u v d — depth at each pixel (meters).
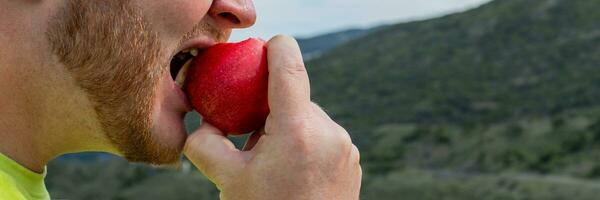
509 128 112.06
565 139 101.44
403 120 128.25
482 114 122.56
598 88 123.12
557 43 148.12
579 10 158.62
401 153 108.69
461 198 85.50
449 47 161.12
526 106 120.06
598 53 139.12
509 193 86.44
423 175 98.56
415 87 146.00
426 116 127.19
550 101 122.00
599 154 91.88
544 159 96.06
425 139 112.31
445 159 105.38
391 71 157.00
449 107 129.88
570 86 125.38
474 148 104.88
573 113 111.75
